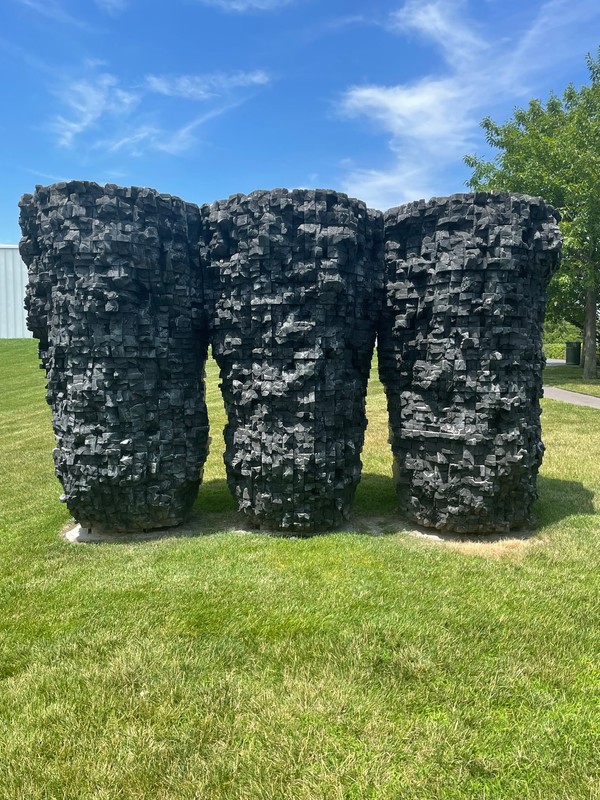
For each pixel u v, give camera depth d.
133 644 4.28
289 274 5.93
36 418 17.02
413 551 5.95
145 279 5.97
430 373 6.20
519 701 3.70
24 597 5.06
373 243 6.57
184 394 6.53
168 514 6.58
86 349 5.89
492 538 6.46
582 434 12.76
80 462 6.07
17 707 3.66
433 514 6.52
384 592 5.03
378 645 4.24
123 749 3.28
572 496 8.03
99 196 5.78
